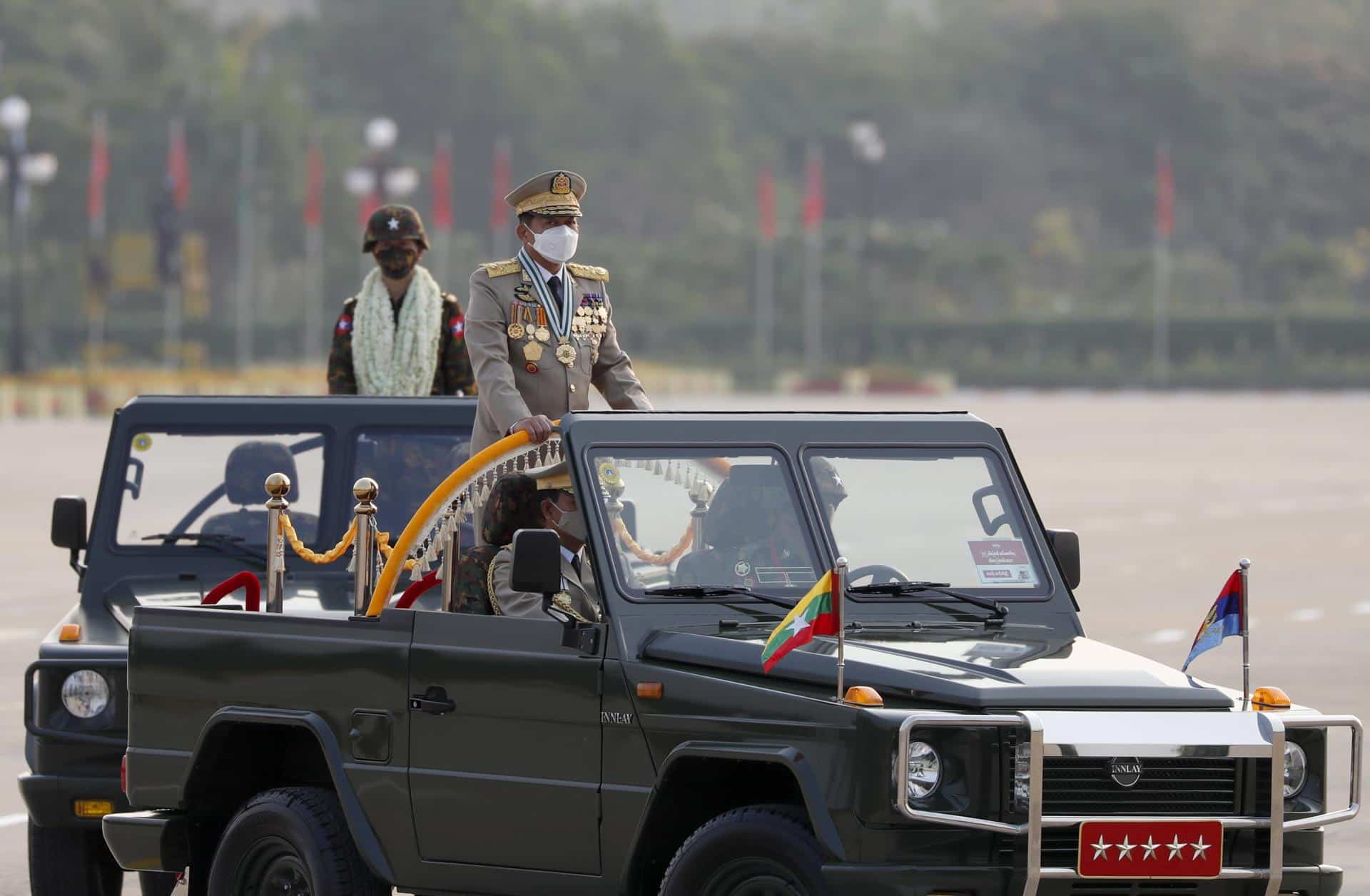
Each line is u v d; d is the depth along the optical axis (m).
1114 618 81.06
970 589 28.91
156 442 38.66
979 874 24.31
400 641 28.75
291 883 29.77
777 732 25.19
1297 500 145.88
